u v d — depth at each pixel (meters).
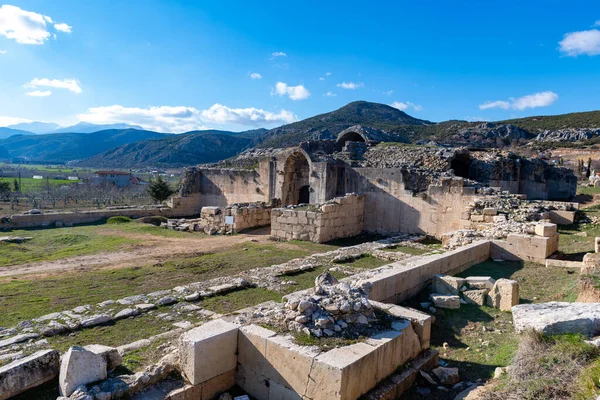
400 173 24.03
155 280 13.20
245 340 6.33
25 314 9.78
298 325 6.40
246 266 15.29
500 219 17.88
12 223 24.44
